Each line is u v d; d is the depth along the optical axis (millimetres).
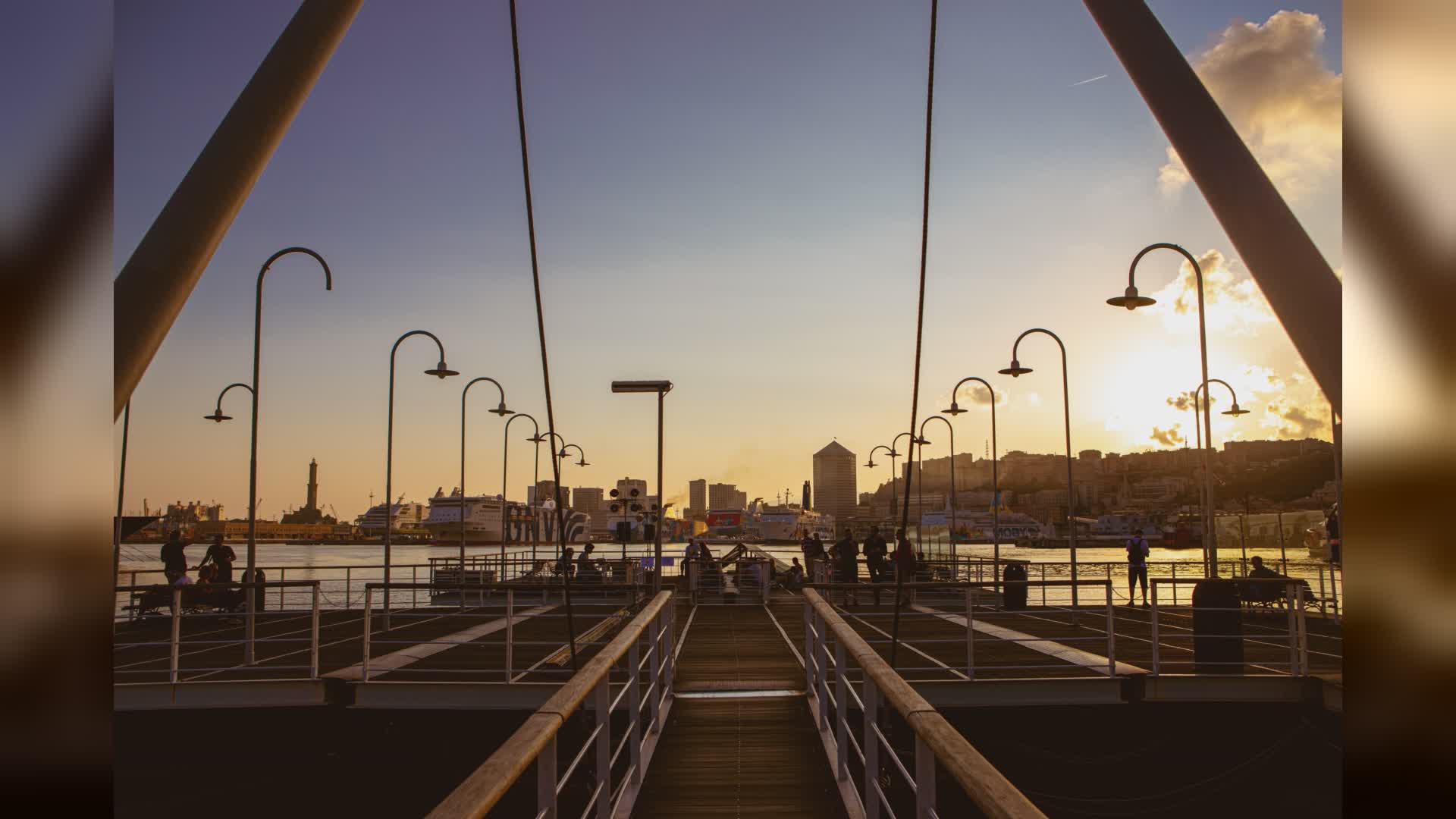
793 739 9820
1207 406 20078
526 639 17891
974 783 2471
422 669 13852
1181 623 21172
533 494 45531
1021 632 18641
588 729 11258
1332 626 19469
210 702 12602
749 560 31250
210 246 4426
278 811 12320
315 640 13156
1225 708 12594
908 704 3520
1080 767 12516
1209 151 4719
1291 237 4418
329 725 12727
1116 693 12578
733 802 7711
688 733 10094
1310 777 12094
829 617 7695
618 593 26375
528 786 11648
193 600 21125
